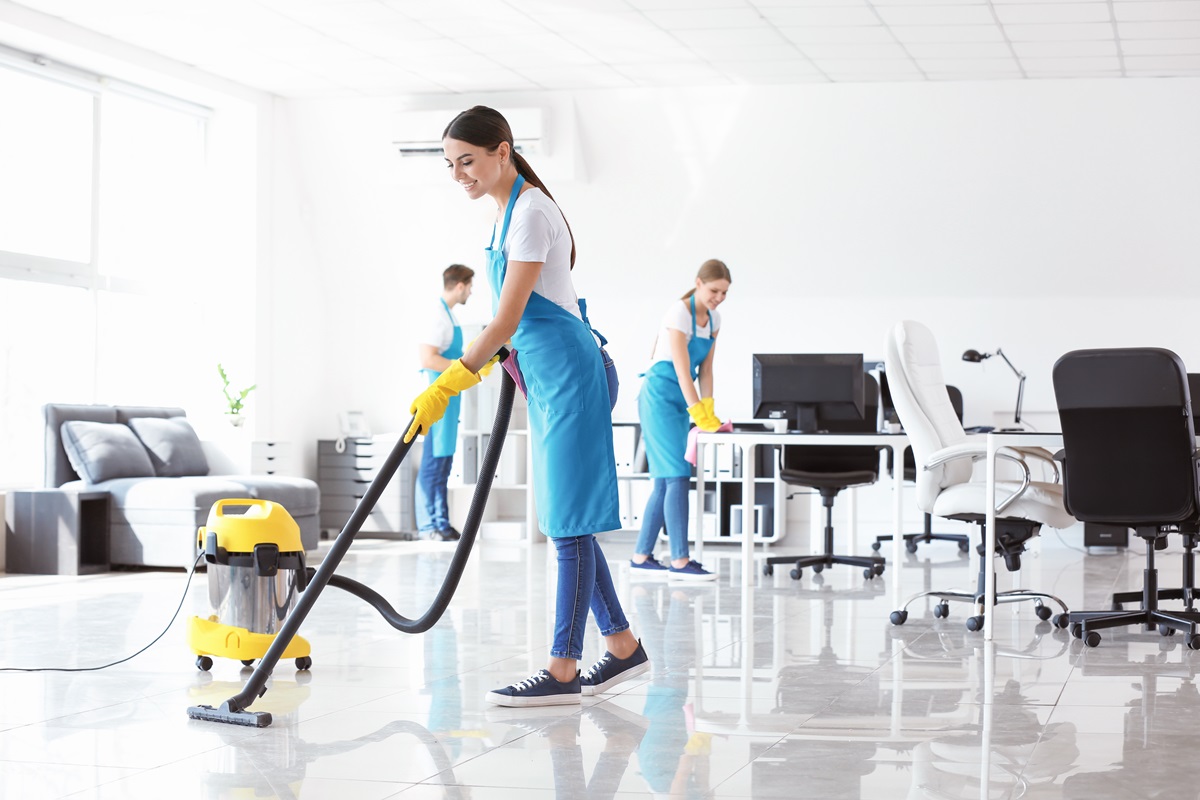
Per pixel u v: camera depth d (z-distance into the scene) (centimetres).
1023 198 798
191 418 842
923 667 380
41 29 686
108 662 391
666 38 717
